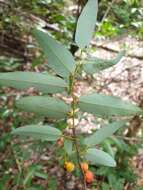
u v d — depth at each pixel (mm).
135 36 3189
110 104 691
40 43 680
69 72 693
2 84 659
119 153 2916
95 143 815
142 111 688
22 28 3598
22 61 4633
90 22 706
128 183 2854
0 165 2734
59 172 3000
